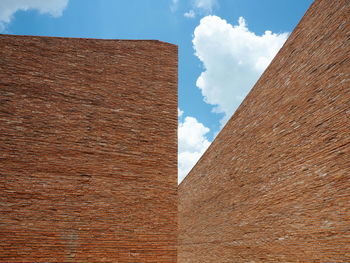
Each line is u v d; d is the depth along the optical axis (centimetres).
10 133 637
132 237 641
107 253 616
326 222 579
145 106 761
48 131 666
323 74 631
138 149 717
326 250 573
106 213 643
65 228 608
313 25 685
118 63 780
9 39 707
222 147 1178
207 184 1310
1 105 650
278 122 790
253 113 943
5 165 612
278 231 743
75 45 760
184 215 1628
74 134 682
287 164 732
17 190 604
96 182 660
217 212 1166
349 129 545
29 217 594
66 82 718
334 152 578
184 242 1580
